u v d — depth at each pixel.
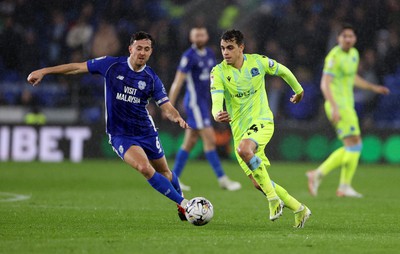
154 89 30.66
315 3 83.56
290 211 35.69
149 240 24.80
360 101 76.69
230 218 32.94
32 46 80.69
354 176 61.75
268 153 72.56
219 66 30.34
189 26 83.06
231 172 63.75
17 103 78.00
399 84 78.38
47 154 72.31
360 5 83.00
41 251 22.33
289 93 77.69
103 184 52.28
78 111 76.31
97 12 82.44
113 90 30.50
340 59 45.75
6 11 81.94
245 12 84.75
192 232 27.45
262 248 23.06
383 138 72.12
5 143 71.94
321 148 71.94
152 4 84.25
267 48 81.50
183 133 71.69
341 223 31.53
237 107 30.28
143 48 29.94
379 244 24.38
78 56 81.00
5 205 37.56
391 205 40.25
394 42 81.56
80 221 30.94
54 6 82.38
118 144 30.62
